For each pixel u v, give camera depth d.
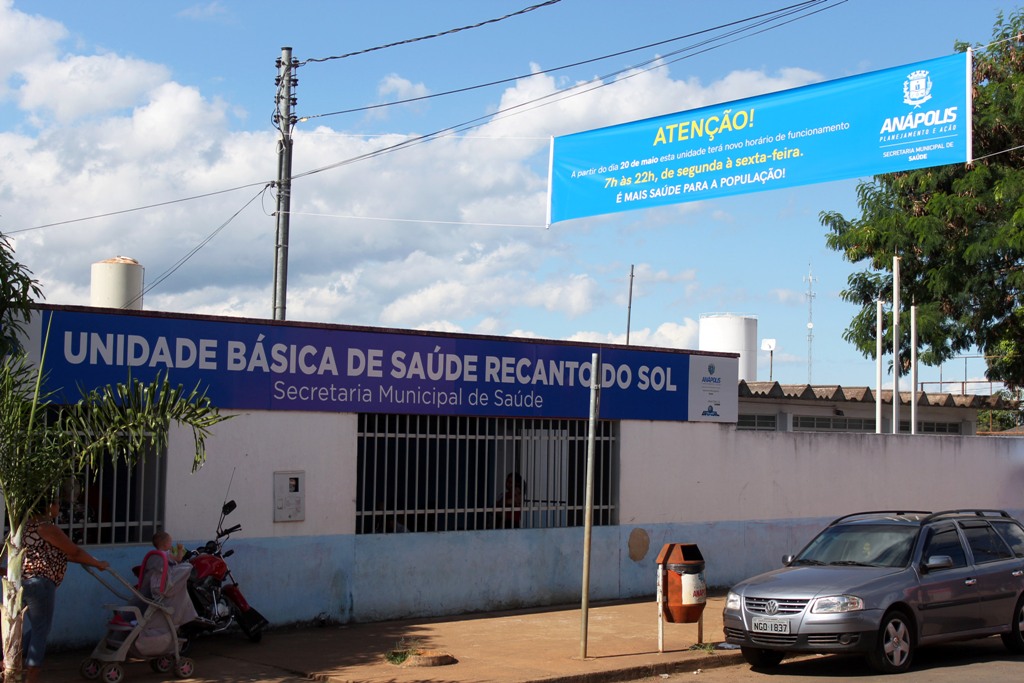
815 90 11.69
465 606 13.74
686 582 11.36
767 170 11.93
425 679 9.75
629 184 12.88
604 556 15.08
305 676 9.95
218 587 10.98
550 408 14.59
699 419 16.22
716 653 11.21
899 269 23.91
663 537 15.70
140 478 11.45
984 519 12.27
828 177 11.54
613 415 15.24
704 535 16.17
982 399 27.69
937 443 19.56
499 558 14.09
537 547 14.46
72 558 9.09
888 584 10.70
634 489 15.45
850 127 11.45
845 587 10.55
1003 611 11.66
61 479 8.35
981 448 20.36
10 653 8.22
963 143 10.74
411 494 13.52
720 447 16.47
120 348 11.31
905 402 26.27
